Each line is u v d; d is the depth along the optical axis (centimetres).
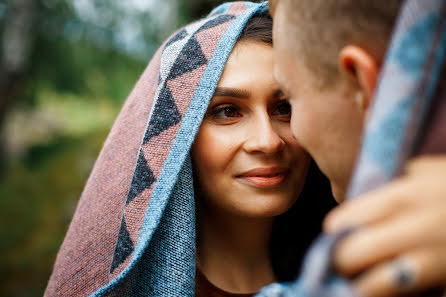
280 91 66
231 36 67
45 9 506
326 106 40
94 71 550
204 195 74
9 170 668
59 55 526
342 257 26
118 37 540
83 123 975
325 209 89
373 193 27
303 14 40
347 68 36
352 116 39
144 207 65
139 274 68
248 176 68
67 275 75
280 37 44
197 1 379
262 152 66
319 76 40
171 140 66
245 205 68
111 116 967
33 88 570
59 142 824
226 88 66
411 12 30
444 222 24
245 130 67
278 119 69
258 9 70
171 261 66
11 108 568
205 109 65
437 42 29
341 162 42
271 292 47
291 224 88
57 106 1004
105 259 70
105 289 60
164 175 65
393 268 25
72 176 625
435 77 29
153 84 72
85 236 74
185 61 69
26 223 491
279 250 87
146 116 70
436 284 25
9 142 736
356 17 36
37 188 589
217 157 68
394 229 25
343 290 26
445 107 28
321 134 42
